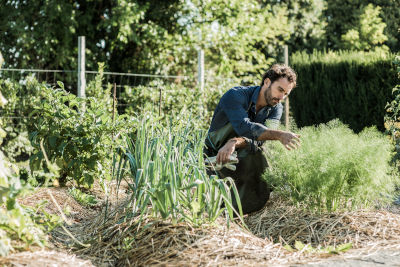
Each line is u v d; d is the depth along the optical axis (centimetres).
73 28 952
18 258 182
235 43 1080
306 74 731
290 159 282
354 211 275
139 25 985
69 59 988
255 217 299
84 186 368
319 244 241
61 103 371
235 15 1065
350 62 684
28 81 652
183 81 873
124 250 219
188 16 1060
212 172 306
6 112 654
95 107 371
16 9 936
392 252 217
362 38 1608
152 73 1071
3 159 228
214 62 1168
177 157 246
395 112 471
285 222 276
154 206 236
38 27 953
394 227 253
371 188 275
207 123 681
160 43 1060
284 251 214
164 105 672
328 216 270
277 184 292
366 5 1653
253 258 201
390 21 1658
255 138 276
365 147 274
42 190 336
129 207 258
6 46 928
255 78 939
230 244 211
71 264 190
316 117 725
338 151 273
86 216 303
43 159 362
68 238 246
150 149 246
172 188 221
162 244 212
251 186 307
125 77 1083
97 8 1046
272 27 1284
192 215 235
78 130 357
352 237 243
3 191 185
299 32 1510
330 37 1650
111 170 373
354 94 681
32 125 403
